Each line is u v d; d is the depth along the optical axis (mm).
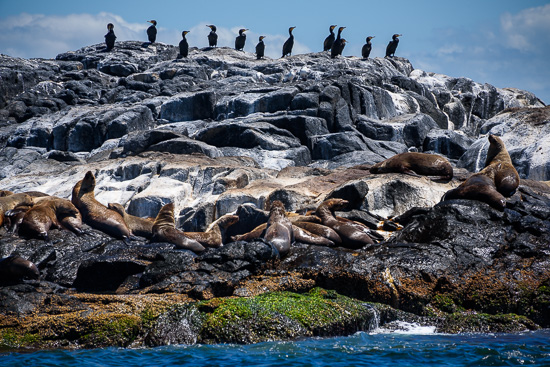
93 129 93500
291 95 95562
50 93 114250
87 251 48094
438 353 31188
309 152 87062
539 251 41469
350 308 35656
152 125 98250
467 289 38719
